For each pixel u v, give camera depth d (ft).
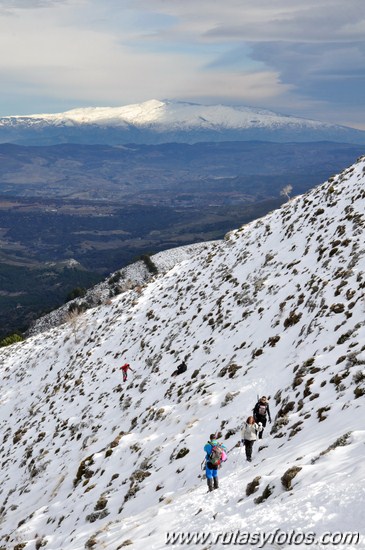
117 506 65.26
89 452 94.22
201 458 63.05
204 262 171.12
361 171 141.59
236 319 110.93
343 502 28.68
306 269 107.86
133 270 432.25
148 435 83.46
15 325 565.12
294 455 43.75
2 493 105.29
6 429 152.35
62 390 147.95
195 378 96.73
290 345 81.92
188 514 44.55
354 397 51.29
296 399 61.46
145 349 136.67
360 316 71.87
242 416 67.62
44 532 72.90
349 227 111.14
